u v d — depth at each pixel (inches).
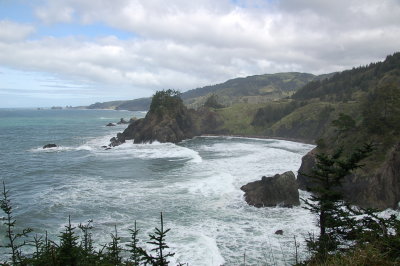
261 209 1517.0
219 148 3924.7
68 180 2124.8
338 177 804.0
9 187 1979.6
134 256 751.7
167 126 4648.1
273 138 5364.2
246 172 2294.5
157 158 2984.7
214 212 1473.9
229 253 1079.0
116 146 4030.5
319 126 4968.0
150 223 1332.4
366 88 6190.9
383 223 557.6
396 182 1533.0
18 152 3467.0
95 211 1485.0
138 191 1809.8
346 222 735.1
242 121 6343.5
